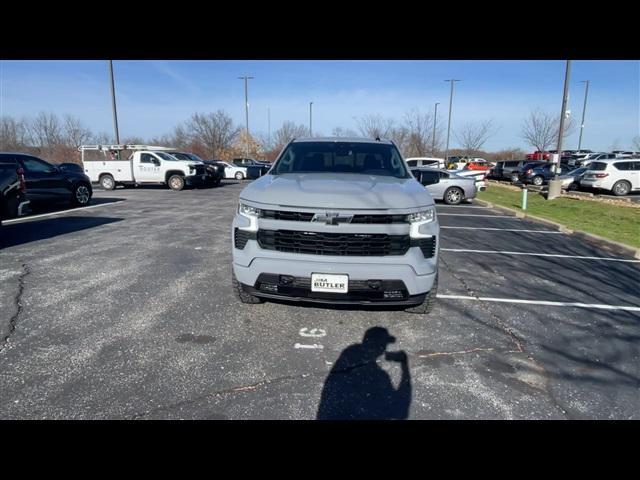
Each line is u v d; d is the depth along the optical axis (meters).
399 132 45.50
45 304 4.22
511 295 4.88
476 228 10.18
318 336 3.59
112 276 5.21
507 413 2.58
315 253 3.36
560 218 11.46
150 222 9.59
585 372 3.11
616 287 5.30
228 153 54.00
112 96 24.34
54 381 2.80
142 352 3.23
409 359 3.24
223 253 6.52
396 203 3.37
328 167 4.59
